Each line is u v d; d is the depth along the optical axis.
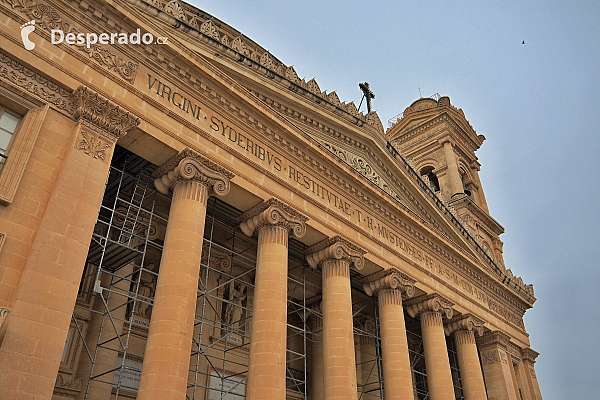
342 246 26.91
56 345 14.66
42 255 15.22
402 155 35.34
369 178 31.61
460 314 36.50
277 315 21.95
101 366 21.25
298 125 28.19
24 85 16.86
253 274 31.39
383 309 29.64
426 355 32.22
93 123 18.12
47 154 16.75
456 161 60.41
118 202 24.45
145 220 25.34
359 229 28.81
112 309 22.28
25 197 15.77
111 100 18.91
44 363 14.23
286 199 24.83
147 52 20.89
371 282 30.44
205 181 21.31
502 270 47.47
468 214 55.28
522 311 48.19
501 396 38.50
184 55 21.78
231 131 23.48
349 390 23.53
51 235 15.63
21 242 15.24
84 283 22.62
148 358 17.55
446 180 58.00
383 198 30.98
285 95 26.86
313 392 32.12
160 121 20.44
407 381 27.42
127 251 21.47
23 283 14.55
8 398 13.27
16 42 16.86
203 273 28.16
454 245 37.09
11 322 13.95
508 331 43.38
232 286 28.67
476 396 34.16
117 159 22.78
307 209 25.89
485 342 40.75
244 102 23.92
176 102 21.50
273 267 22.94
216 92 23.06
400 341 28.48
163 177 21.36
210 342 27.19
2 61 16.58
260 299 22.36
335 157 28.00
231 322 28.81
